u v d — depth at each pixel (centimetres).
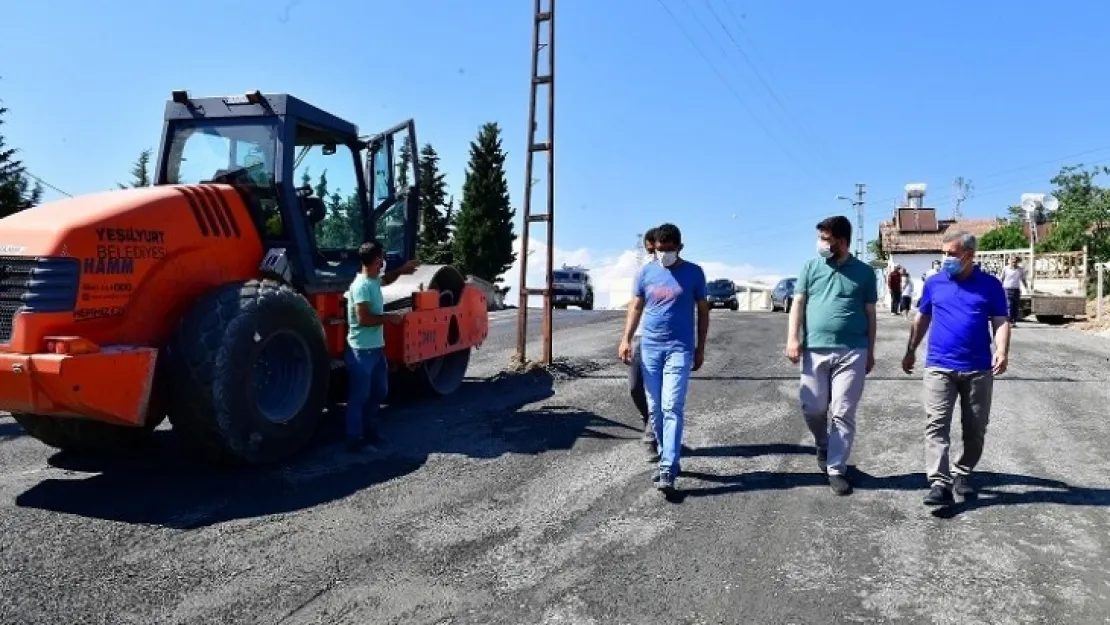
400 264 811
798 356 550
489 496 518
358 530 458
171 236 550
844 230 526
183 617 356
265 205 650
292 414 584
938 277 512
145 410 503
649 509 495
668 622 353
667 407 530
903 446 641
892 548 434
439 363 871
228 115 658
